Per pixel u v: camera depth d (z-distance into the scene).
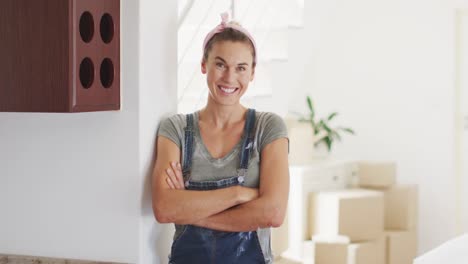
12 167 2.29
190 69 3.03
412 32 5.67
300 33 3.86
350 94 5.91
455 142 5.57
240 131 2.22
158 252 2.35
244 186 2.16
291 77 3.80
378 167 5.08
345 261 4.31
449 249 2.64
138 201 2.18
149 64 2.21
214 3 3.14
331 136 5.75
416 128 5.68
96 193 2.21
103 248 2.22
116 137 2.18
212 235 2.14
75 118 2.22
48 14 1.90
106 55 2.07
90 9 1.98
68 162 2.23
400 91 5.73
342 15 5.89
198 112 2.29
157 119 2.29
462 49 5.52
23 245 2.30
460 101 5.54
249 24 3.50
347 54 5.90
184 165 2.20
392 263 4.94
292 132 4.57
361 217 4.50
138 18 2.13
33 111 1.93
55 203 2.26
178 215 2.10
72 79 1.90
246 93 3.38
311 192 4.50
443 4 5.55
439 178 5.62
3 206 2.32
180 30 3.09
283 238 4.09
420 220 5.69
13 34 1.93
